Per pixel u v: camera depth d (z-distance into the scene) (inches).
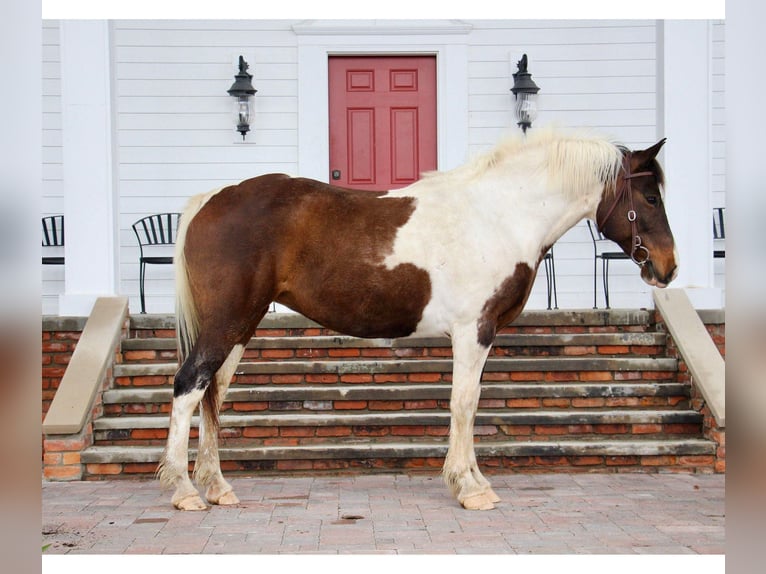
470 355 194.5
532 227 199.3
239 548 161.9
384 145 333.7
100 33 273.4
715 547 162.2
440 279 193.5
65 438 226.8
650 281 205.5
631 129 332.2
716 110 335.3
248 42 328.5
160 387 251.4
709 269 280.2
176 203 329.1
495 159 202.5
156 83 327.6
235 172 329.7
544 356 263.0
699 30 281.4
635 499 202.8
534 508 194.2
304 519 184.1
